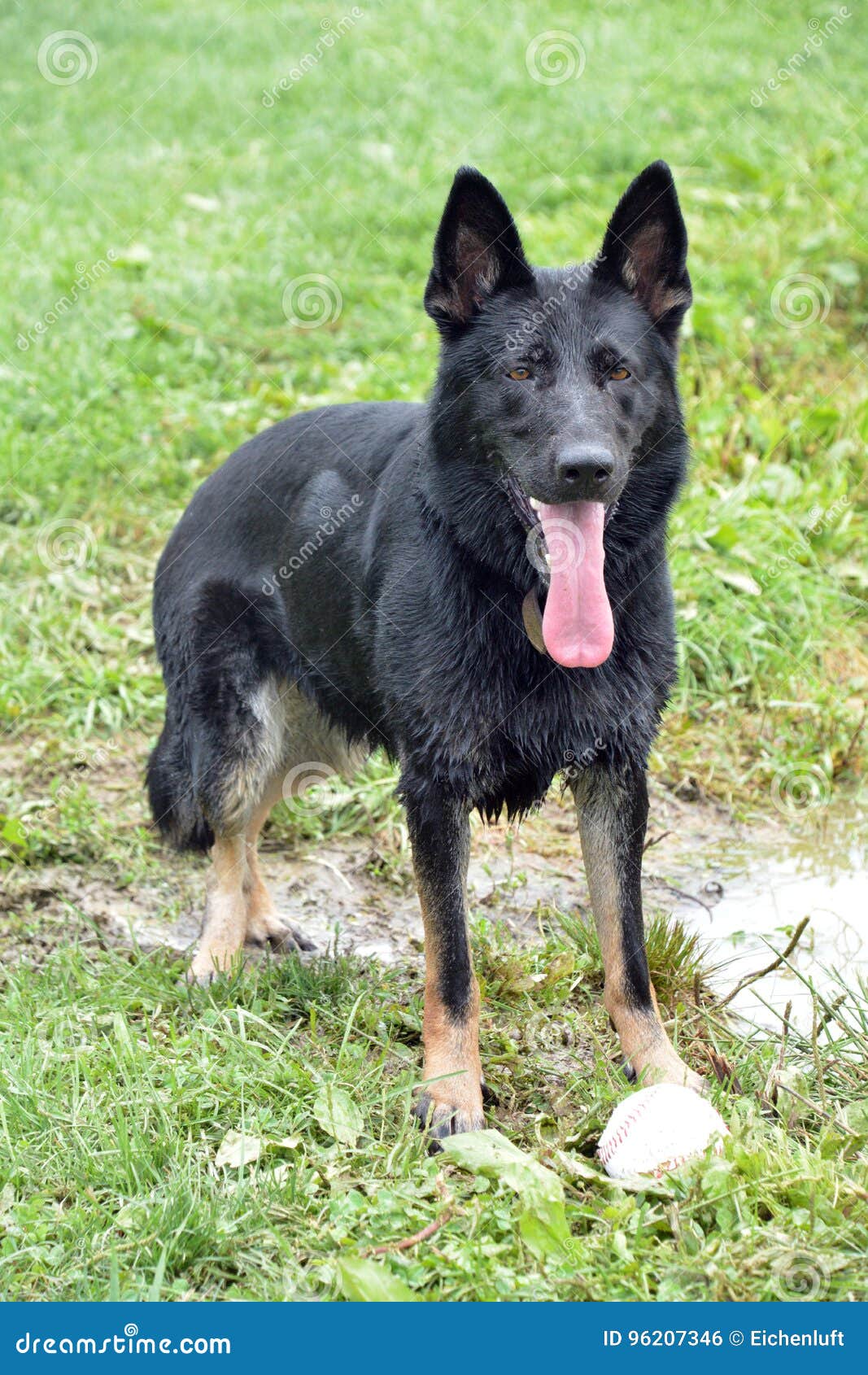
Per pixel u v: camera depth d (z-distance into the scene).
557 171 9.53
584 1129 3.12
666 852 4.80
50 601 5.86
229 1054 3.38
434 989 3.34
